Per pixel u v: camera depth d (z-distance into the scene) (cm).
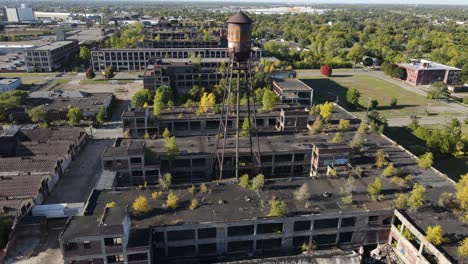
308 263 5831
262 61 19525
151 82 16038
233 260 6544
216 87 15588
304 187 7294
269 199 7156
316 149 8719
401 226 6619
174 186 7525
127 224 5903
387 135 12531
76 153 10700
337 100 16338
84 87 18375
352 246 6956
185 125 11681
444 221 6519
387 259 6681
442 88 17225
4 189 7931
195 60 18150
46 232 7244
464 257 5622
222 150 9238
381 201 7094
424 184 7788
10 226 6875
